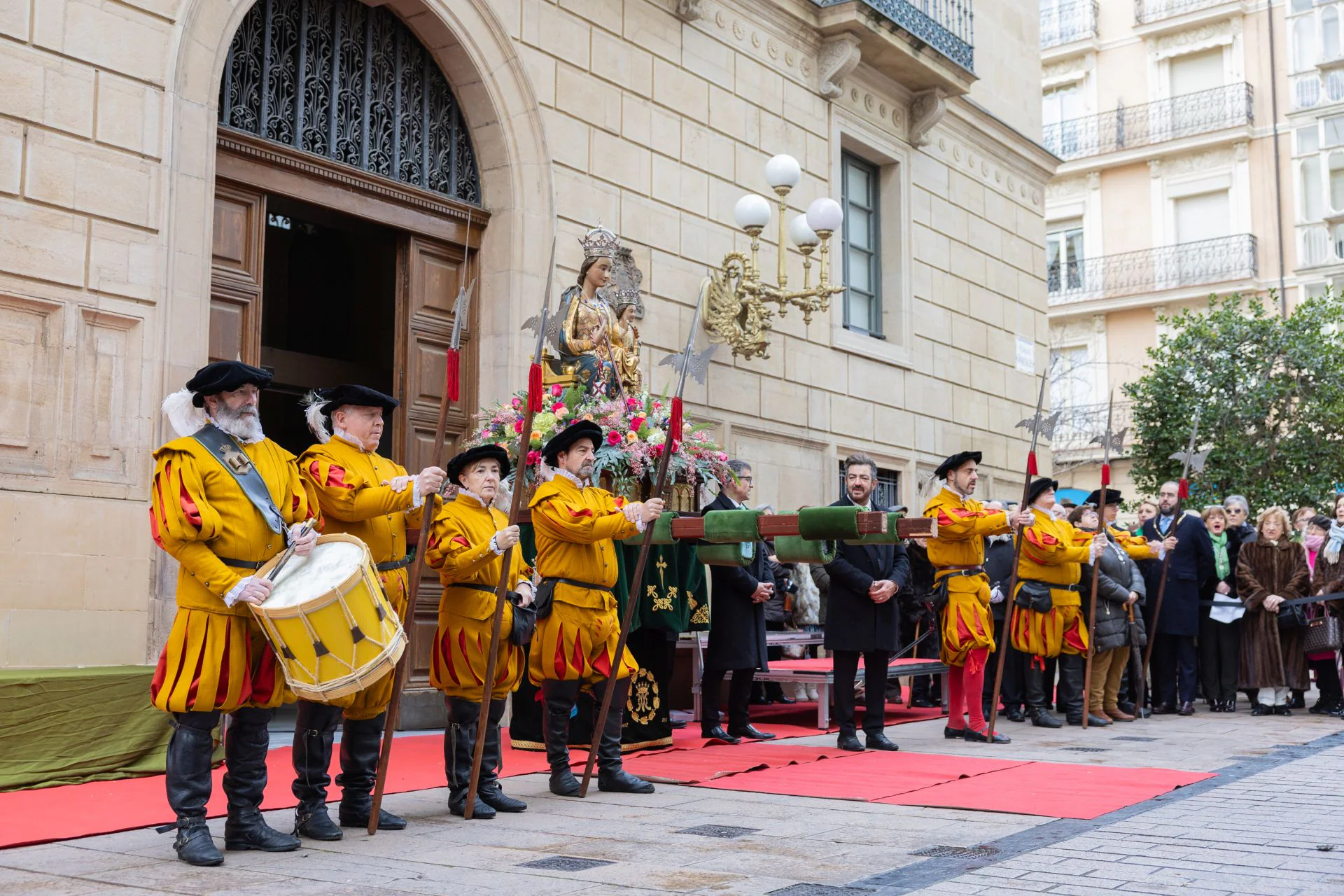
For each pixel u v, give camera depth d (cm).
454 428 1031
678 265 1206
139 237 803
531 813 589
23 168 751
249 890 425
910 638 1136
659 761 775
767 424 1288
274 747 816
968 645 898
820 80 1413
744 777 705
